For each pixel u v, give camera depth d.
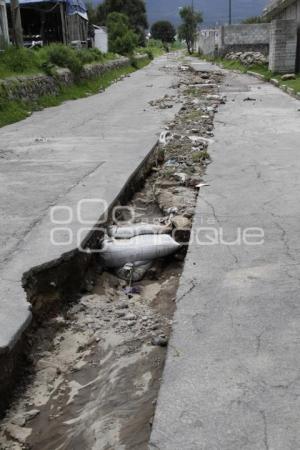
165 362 2.83
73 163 7.53
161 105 14.80
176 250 4.68
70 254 4.09
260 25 37.38
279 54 23.16
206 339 3.02
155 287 4.33
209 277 3.82
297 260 4.07
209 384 2.63
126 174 6.68
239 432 2.30
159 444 2.26
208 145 9.00
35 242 4.30
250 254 4.21
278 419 2.37
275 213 5.21
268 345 2.94
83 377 3.09
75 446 2.57
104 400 2.85
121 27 44.94
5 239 4.41
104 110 14.70
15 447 2.61
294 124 11.12
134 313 3.78
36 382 3.06
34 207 5.36
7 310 3.23
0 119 12.90
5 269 3.76
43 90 17.34
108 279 4.46
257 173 6.86
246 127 10.87
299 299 3.45
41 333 3.50
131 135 9.98
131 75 31.67
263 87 20.41
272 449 2.20
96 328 3.59
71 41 30.14
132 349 3.29
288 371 2.71
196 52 68.19
